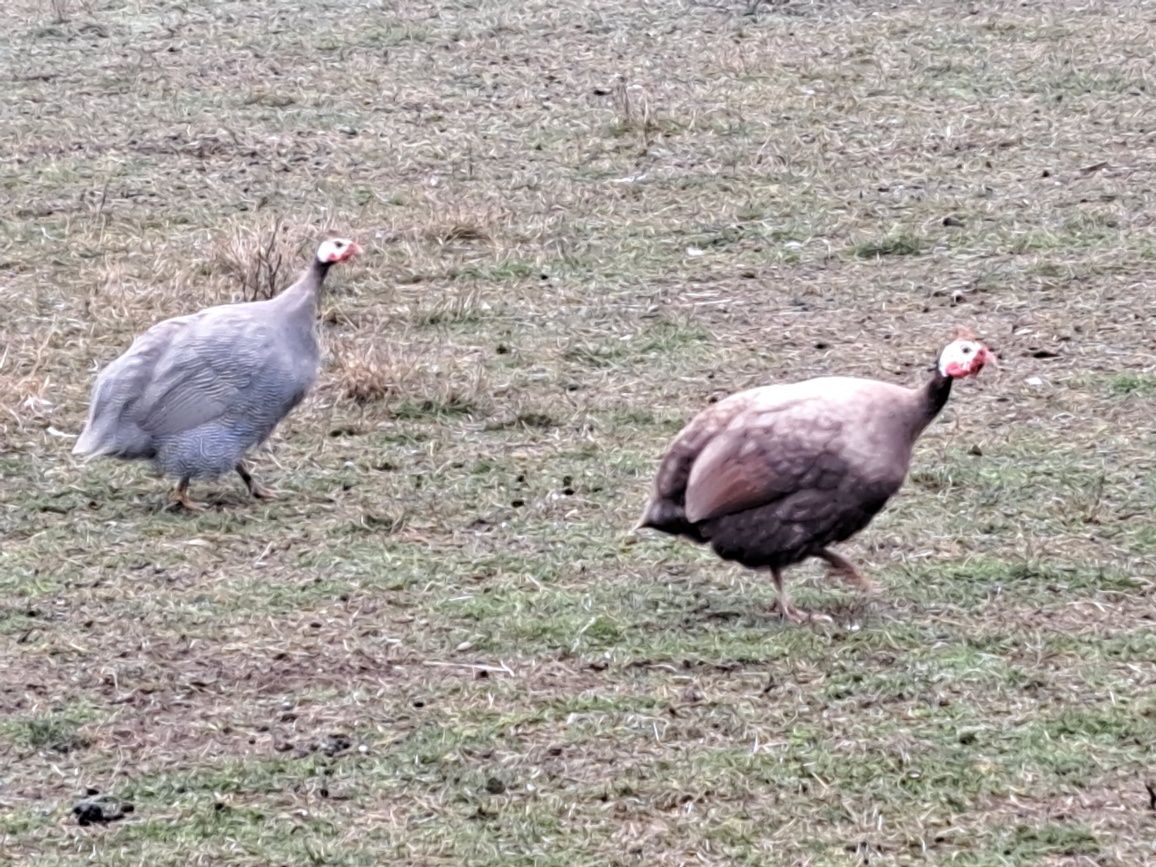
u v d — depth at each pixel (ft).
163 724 25.50
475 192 51.67
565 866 21.90
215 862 22.13
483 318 42.96
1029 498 32.71
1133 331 41.11
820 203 50.16
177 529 32.12
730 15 70.38
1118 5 70.18
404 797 23.58
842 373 39.06
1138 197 49.75
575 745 24.71
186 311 43.04
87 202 51.31
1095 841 22.22
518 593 29.43
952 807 23.07
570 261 46.44
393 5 73.41
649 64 64.18
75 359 40.29
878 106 58.54
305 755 24.62
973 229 47.93
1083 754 24.18
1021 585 29.40
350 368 38.14
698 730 25.00
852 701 25.68
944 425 36.22
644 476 34.14
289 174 53.83
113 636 28.14
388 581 29.96
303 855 22.22
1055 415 36.63
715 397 37.99
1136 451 34.68
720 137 55.98
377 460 35.06
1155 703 25.45
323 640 27.99
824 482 26.91
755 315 42.75
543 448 35.63
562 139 56.29
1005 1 71.15
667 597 29.22
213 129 58.03
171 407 32.04
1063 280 44.39
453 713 25.63
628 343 41.09
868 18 69.15
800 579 29.89
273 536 31.89
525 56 65.77
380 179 53.26
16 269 46.32
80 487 34.09
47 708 25.91
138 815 23.22
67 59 66.59
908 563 30.22
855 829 22.62
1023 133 55.47
